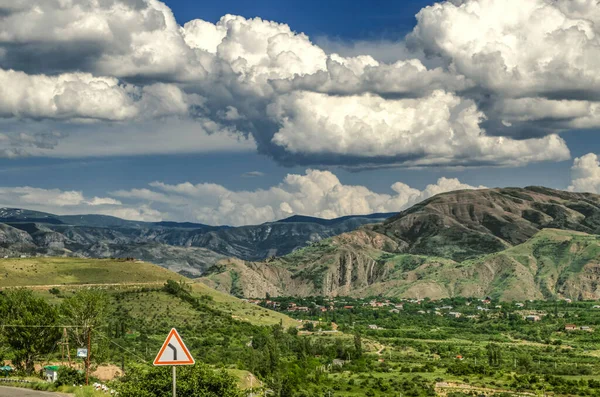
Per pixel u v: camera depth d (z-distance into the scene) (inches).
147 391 1818.4
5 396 2571.4
